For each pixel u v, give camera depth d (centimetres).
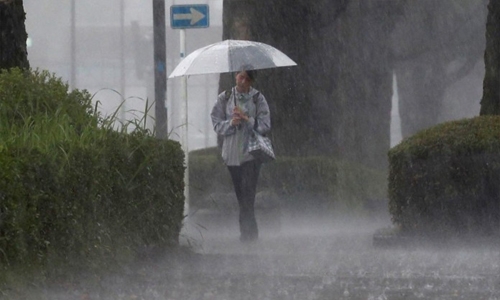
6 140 2378
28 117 2691
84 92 3064
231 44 3853
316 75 5619
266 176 4884
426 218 3569
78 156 2470
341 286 2658
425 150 3550
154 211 3011
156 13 5206
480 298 2470
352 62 6109
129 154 2817
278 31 5569
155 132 3167
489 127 3562
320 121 5600
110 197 2669
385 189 5306
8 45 3462
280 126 5509
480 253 3425
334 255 3409
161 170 3058
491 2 4034
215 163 4866
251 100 3853
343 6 5753
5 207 2145
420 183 3566
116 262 2683
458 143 3522
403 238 3591
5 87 2873
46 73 3072
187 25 4494
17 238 2166
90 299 2353
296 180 4906
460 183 3528
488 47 4053
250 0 5559
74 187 2422
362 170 5250
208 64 3800
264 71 5497
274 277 2820
